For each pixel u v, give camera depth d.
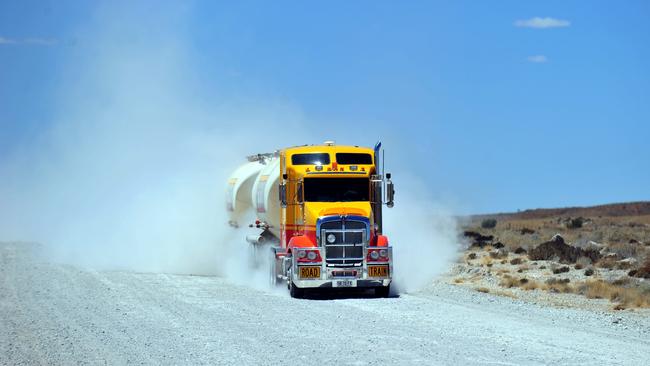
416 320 61.22
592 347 49.72
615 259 114.06
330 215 77.38
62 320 62.94
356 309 68.12
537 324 59.72
